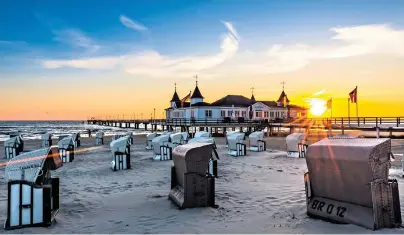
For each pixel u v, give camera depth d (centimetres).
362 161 589
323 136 3906
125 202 877
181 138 2359
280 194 924
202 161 798
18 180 654
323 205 665
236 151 2041
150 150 2545
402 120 4375
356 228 582
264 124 5138
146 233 617
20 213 649
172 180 898
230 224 657
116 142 1571
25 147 3066
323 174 670
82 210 798
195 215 726
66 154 1828
